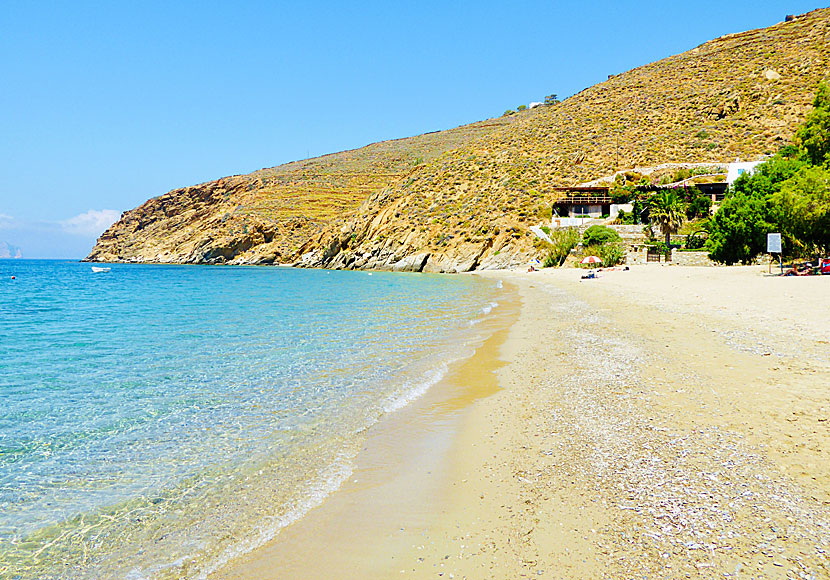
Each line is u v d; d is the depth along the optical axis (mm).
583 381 10047
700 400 8078
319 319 23219
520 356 13328
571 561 4266
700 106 92438
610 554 4301
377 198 109500
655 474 5668
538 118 116000
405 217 96938
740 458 5863
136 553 4977
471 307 27031
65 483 6586
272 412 9320
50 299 37562
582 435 7145
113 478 6711
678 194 64562
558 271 59531
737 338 12672
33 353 15688
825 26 102438
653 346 12688
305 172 163000
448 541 4793
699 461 5887
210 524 5457
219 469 6859
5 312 28391
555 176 86938
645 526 4664
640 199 69625
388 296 36125
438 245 86188
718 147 79625
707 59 111438
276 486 6289
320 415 9070
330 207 138250
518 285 43750
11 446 7902
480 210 86875
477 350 14625
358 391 10625
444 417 8703
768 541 4254
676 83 105375
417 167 112312
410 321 21875
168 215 178625
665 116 94062
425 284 50531
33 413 9594
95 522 5602
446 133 183750
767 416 7098
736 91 91438
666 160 80125
